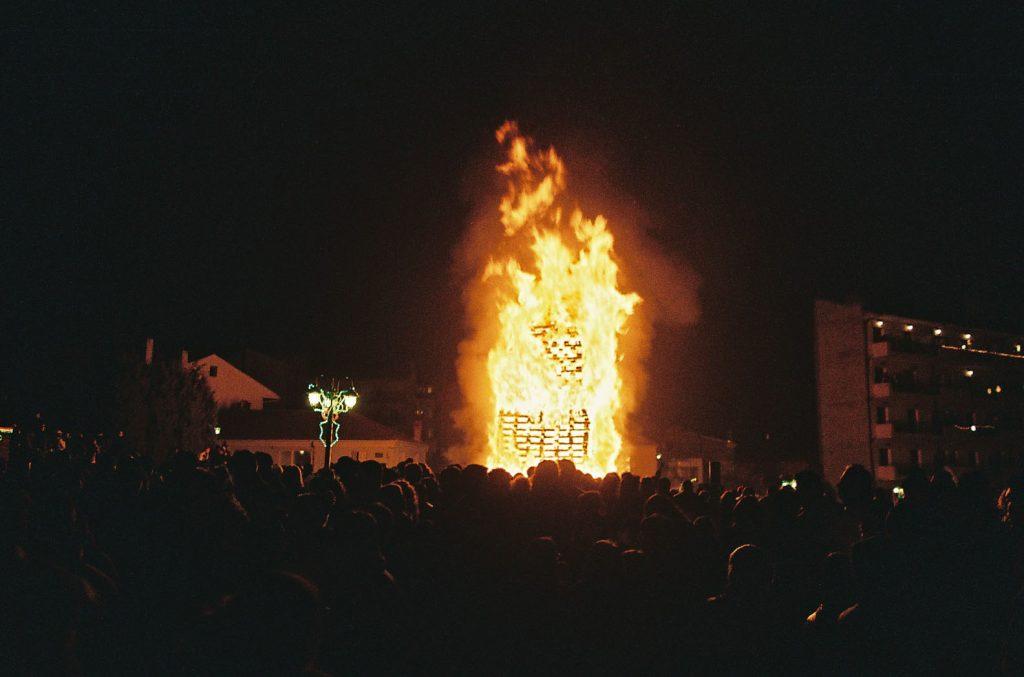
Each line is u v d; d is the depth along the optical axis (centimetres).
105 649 261
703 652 432
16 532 329
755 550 439
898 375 4712
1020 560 378
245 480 644
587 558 500
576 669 454
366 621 414
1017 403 4972
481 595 489
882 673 353
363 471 750
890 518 389
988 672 348
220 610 237
